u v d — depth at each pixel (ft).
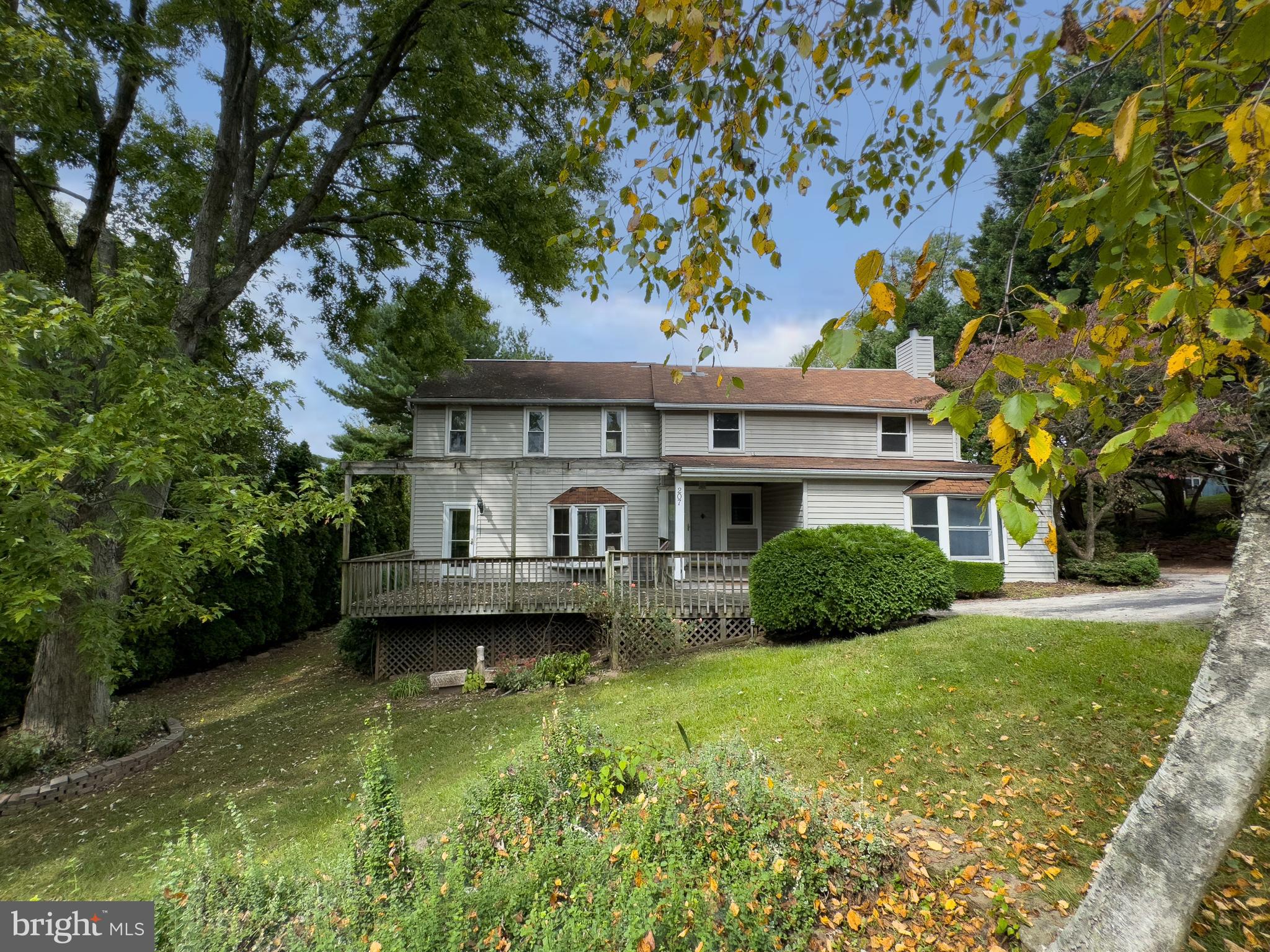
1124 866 7.11
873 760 16.12
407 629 38.37
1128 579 43.16
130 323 19.39
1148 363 7.38
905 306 4.97
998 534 45.85
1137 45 5.93
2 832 20.54
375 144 40.34
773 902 8.82
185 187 36.73
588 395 56.24
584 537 53.52
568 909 8.09
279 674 43.62
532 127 40.50
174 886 9.81
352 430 81.30
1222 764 6.48
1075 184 7.15
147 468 15.96
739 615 34.17
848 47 8.91
